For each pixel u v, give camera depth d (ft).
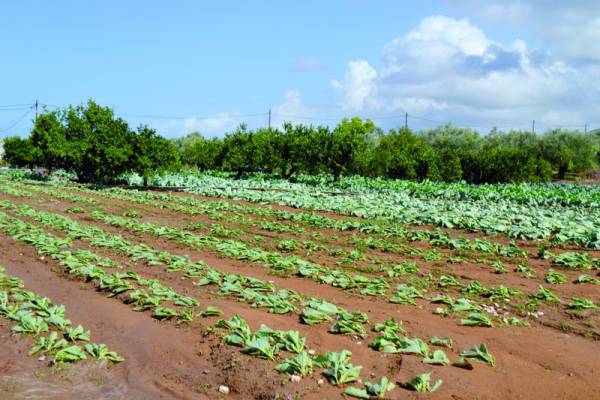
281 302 30.01
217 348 23.67
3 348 24.67
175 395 20.30
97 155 115.03
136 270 39.68
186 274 37.45
